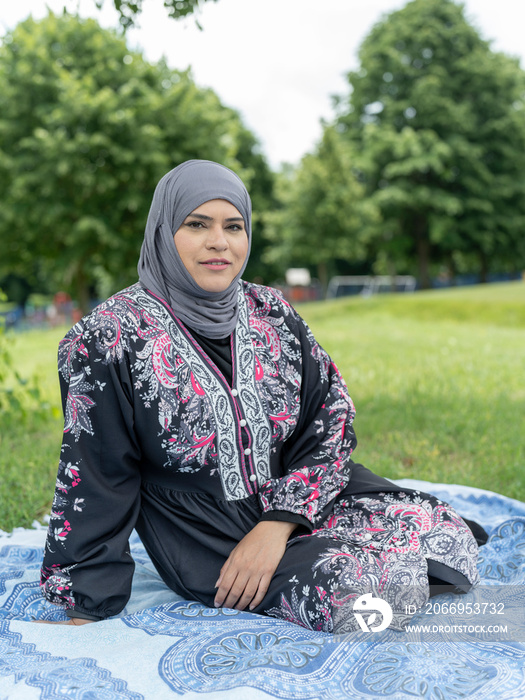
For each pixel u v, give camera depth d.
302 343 2.17
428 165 27.28
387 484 2.16
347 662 1.60
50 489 3.54
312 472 2.06
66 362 1.93
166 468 1.98
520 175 28.69
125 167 17.45
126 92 17.38
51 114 17.09
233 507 2.02
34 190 17.59
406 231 30.34
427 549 1.95
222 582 1.92
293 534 2.03
